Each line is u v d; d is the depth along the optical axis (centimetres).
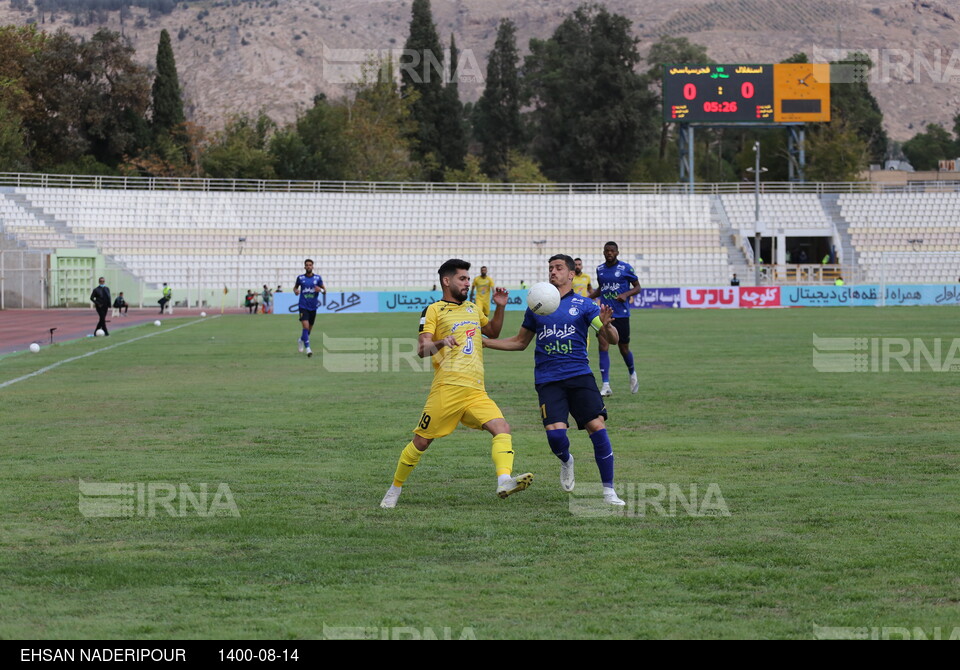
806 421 3522
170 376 5281
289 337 8650
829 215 19538
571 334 2305
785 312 12862
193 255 17588
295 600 1609
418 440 2227
